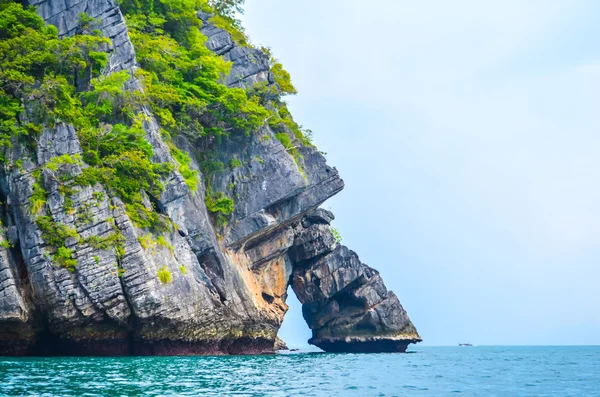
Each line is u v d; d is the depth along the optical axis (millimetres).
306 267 77625
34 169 45469
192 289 49812
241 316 57531
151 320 46344
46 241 44219
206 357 48875
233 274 57969
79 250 44469
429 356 77625
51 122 46594
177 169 53406
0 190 45656
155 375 32062
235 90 59812
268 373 36500
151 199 50906
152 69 58594
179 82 59719
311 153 66625
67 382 27859
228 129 61438
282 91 70688
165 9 64062
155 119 55094
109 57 53312
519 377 39312
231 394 25922
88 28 53812
